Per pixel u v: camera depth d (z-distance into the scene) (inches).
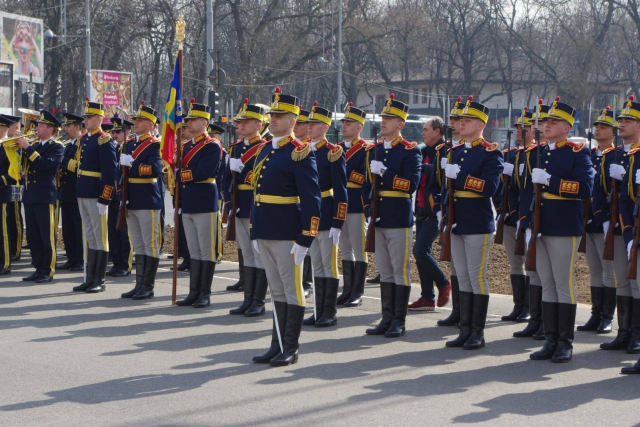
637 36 2001.7
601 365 287.0
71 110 1718.8
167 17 1704.0
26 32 1247.5
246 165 362.6
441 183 350.0
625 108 304.0
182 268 484.4
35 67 1272.1
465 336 313.6
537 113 301.0
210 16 932.0
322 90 2162.9
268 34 1759.4
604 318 337.7
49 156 441.1
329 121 351.9
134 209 398.6
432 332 337.4
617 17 2078.0
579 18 1936.5
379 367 282.8
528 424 225.6
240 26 1620.3
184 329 337.4
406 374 274.2
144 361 287.9
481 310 310.0
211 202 382.3
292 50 1731.1
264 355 288.4
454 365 286.0
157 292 418.3
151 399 246.2
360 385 261.1
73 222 484.4
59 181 479.8
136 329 335.9
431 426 223.6
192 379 266.8
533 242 292.5
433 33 2096.5
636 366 275.4
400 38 2037.4
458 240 313.9
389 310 333.4
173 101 386.6
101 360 288.5
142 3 1710.1
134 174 399.2
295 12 1740.9
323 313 350.6
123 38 1732.3
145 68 2271.2
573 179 290.5
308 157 277.9
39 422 226.1
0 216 464.4
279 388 257.4
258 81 1669.5
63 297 401.4
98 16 1692.9
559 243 292.4
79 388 256.5
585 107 1818.4
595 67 1846.7
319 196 279.0
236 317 362.3
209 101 763.4
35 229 444.5
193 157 381.1
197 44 1643.7
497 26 2082.9
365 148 379.6
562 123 294.5
